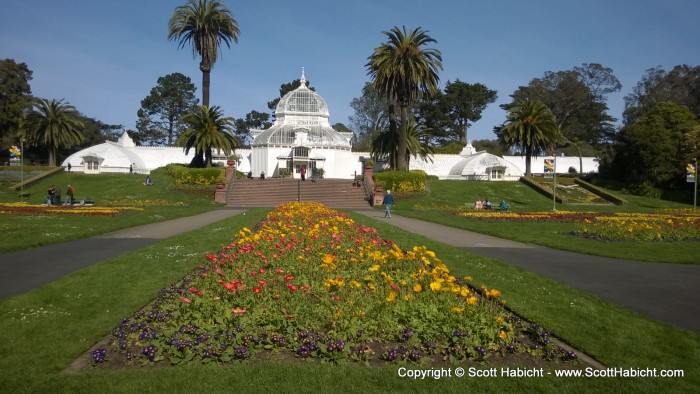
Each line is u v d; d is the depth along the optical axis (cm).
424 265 1151
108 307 964
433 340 770
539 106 6831
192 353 709
